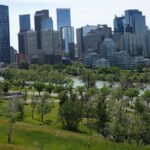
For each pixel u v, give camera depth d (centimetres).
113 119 10100
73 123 12094
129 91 18538
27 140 6800
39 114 13950
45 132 7500
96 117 12138
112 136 9325
